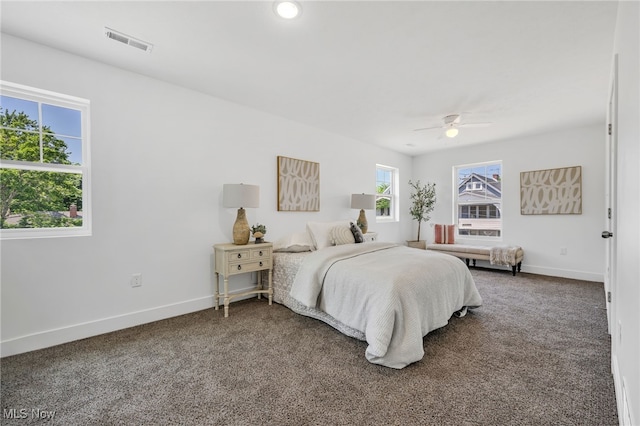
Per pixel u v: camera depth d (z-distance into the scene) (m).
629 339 1.25
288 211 3.89
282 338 2.34
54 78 2.24
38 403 1.55
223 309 3.06
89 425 1.39
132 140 2.62
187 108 2.96
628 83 1.36
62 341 2.24
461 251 5.03
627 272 1.34
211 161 3.15
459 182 5.70
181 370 1.87
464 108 3.45
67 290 2.28
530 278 4.34
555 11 1.78
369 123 4.05
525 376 1.79
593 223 4.17
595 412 1.47
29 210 2.26
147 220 2.70
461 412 1.47
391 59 2.37
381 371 1.85
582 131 4.23
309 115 3.75
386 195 5.78
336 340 2.30
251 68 2.53
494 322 2.67
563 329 2.50
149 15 1.85
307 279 2.60
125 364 1.94
